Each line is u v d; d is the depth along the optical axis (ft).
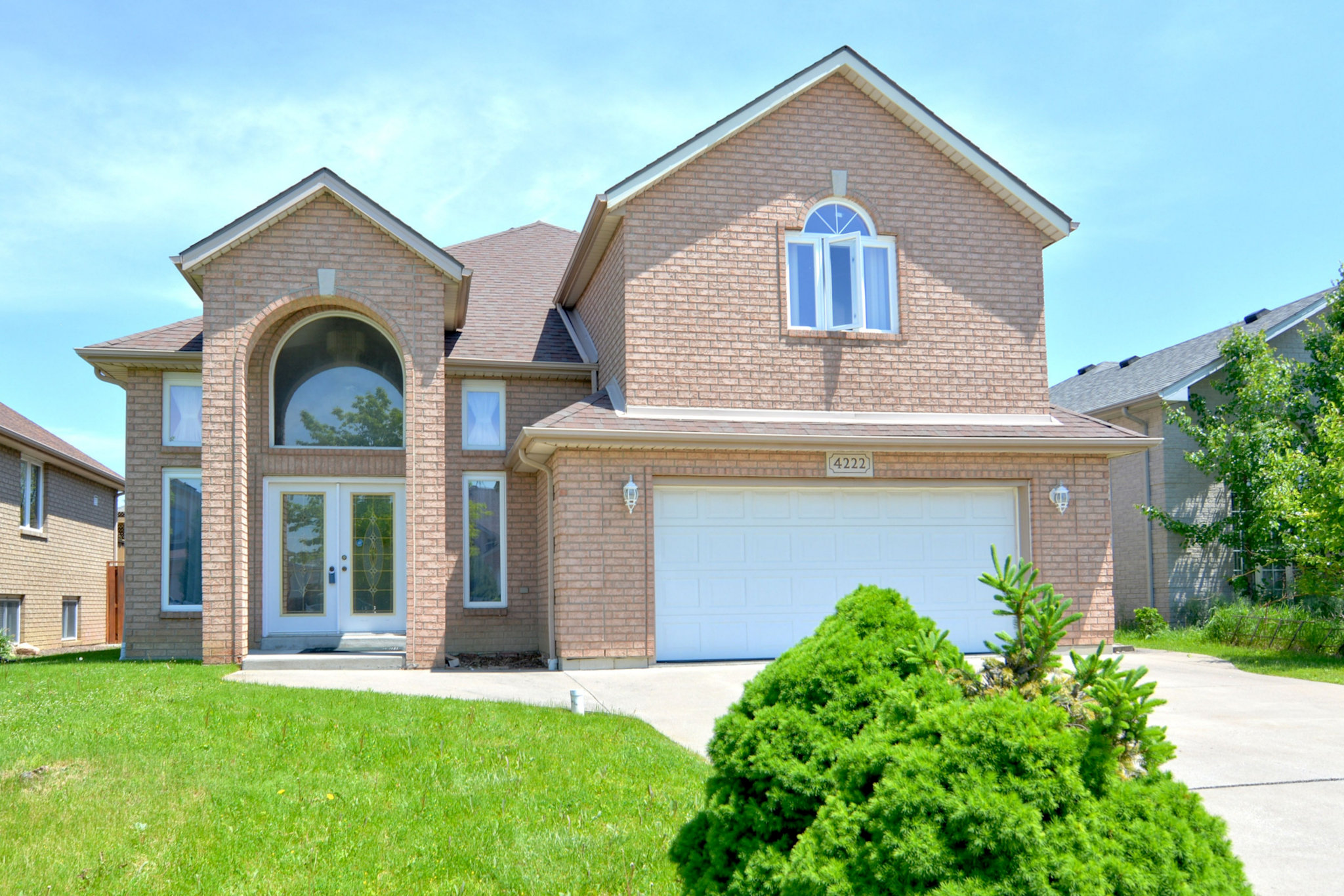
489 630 49.42
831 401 45.91
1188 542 62.59
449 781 21.42
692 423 43.50
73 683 32.96
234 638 41.93
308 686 34.76
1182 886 9.33
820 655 12.76
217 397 42.60
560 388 51.60
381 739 24.44
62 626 76.38
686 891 12.73
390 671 41.34
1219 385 62.85
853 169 47.47
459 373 50.29
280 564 47.24
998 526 47.09
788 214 46.39
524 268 66.69
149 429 48.21
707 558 43.83
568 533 41.83
